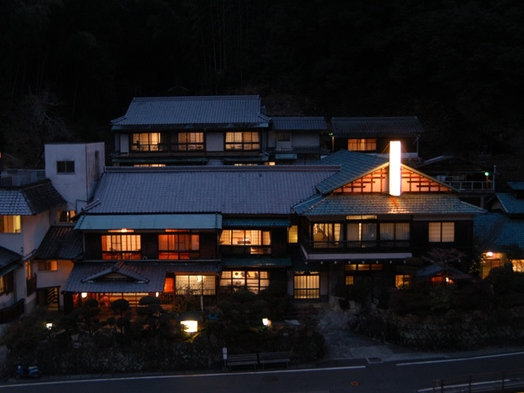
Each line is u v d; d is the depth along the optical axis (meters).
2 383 21.47
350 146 47.38
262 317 23.39
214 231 27.55
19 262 26.34
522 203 32.47
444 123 57.56
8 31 46.47
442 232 27.66
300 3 64.75
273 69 67.94
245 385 20.95
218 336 23.19
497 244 29.48
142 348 22.78
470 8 54.03
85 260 27.48
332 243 27.06
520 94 54.06
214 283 27.81
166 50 60.41
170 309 26.47
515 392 19.70
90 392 20.48
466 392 19.66
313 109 63.44
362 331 25.86
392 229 27.59
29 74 53.62
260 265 27.73
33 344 22.69
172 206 28.88
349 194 27.72
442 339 24.12
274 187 30.50
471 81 53.81
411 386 20.58
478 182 39.94
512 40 52.34
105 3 56.41
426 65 58.19
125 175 31.27
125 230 27.50
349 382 21.06
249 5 74.25
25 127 49.16
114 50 58.34
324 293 28.78
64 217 30.30
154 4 60.38
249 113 44.81
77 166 29.81
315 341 23.47
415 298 24.83
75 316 23.05
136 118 44.12
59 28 52.62
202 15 70.31
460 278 25.06
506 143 53.31
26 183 28.08
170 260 27.50
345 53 61.53
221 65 71.19
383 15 61.56
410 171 27.86
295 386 20.80
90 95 55.22
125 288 25.58
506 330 24.70
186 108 45.56
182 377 21.83
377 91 61.59
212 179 30.98
